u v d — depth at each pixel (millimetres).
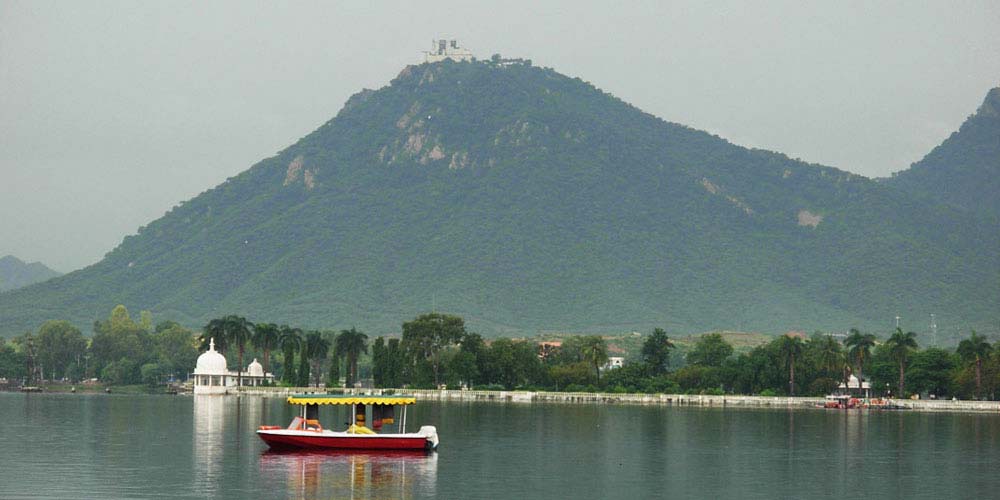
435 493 130125
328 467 149500
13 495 124375
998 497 136125
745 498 132625
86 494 125375
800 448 195125
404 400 176375
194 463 152375
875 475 155500
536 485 139250
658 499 130625
